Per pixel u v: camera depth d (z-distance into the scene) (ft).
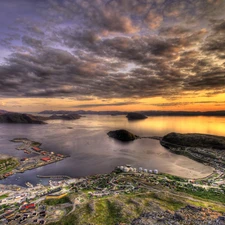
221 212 345.31
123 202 406.21
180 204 397.19
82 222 326.03
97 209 375.66
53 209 393.91
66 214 371.35
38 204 422.82
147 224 294.66
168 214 334.65
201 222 291.17
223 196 468.34
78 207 395.96
